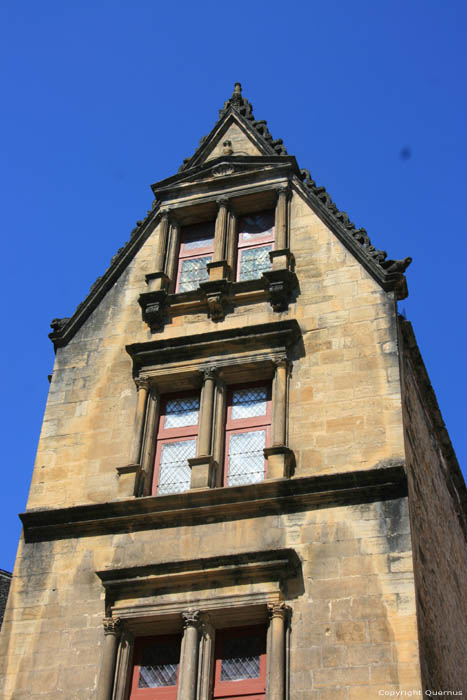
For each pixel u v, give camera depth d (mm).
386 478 21453
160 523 22484
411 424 24234
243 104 30203
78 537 22938
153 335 26016
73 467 24188
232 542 21688
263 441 23688
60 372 26141
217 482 23078
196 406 24891
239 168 28281
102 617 21578
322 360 23969
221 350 24781
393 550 20625
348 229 26375
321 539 21172
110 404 25094
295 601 20531
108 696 20406
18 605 22312
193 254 27656
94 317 26938
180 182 28562
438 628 22547
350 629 19859
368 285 24969
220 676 20516
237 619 20875
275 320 25078
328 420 22953
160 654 21266
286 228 26750
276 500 21828
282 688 19406
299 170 28031
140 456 23875
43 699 20797
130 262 27797
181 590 21266
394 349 23625
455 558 28125
